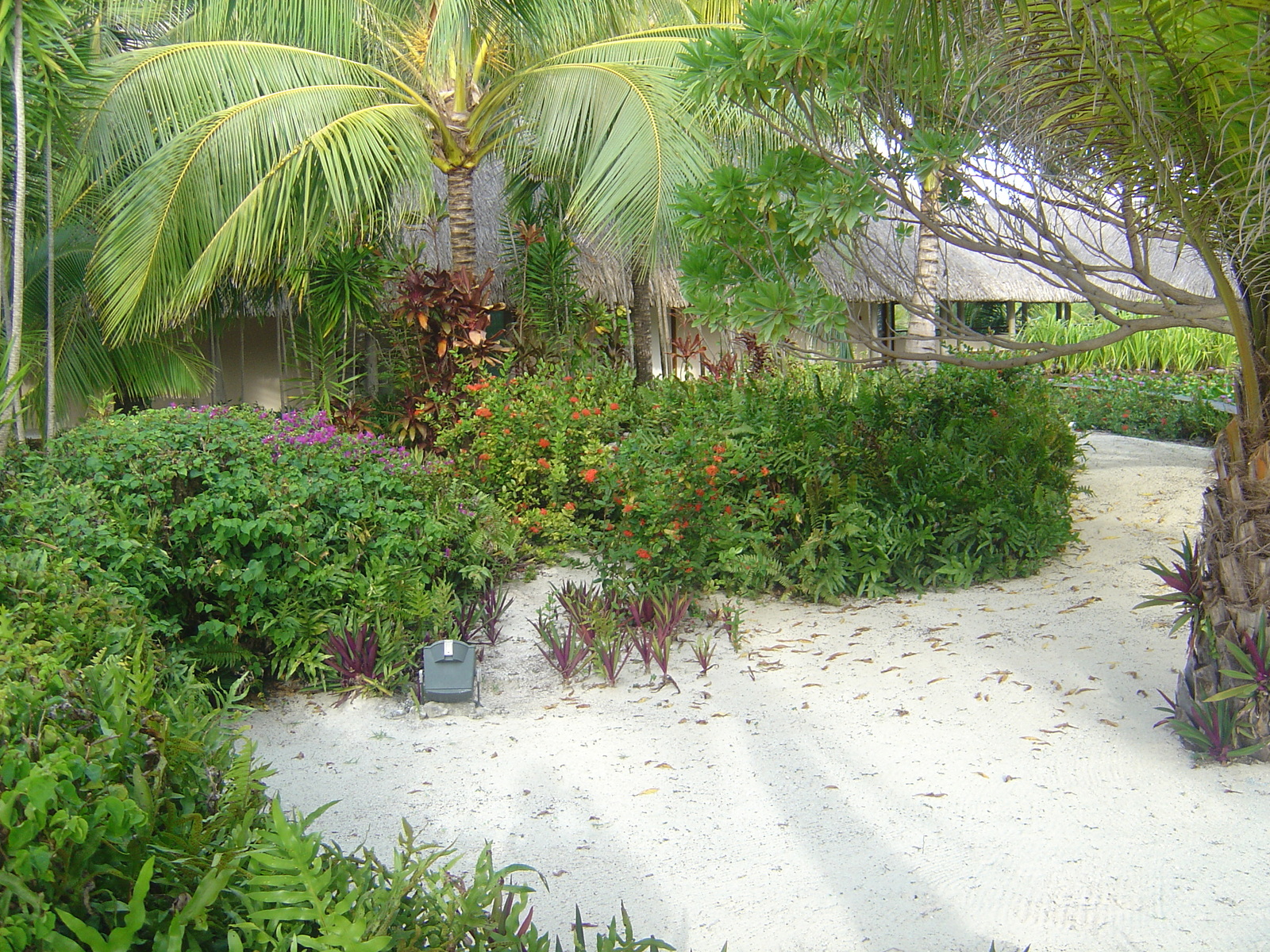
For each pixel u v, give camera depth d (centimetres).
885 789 368
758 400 752
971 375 780
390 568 495
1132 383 1348
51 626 280
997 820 340
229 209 823
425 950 186
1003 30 315
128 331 877
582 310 1177
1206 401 1188
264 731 432
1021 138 411
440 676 454
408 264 995
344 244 938
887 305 1455
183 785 199
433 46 789
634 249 852
